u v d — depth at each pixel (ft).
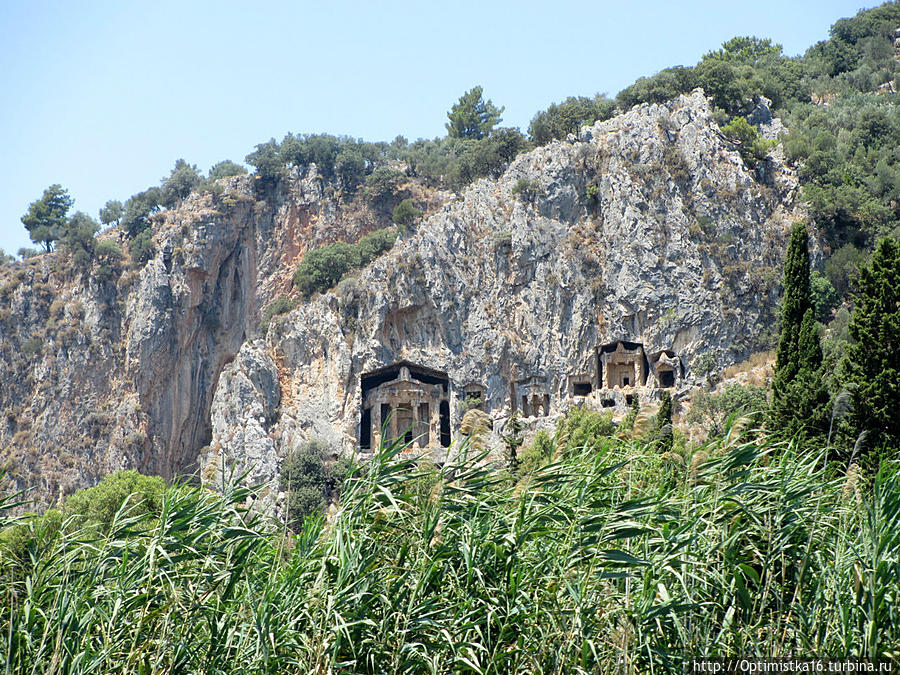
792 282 373.40
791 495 197.98
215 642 181.88
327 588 181.47
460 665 181.06
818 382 327.67
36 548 197.36
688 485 204.64
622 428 227.40
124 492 590.14
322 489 632.38
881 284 319.88
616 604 184.03
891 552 189.67
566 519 190.60
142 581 185.78
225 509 193.67
